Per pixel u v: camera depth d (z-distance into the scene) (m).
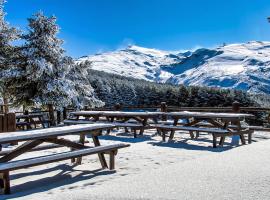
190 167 4.91
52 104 17.53
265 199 3.37
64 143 6.21
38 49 17.50
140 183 4.25
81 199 3.88
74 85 18.97
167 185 4.05
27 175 6.27
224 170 4.56
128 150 8.80
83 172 6.42
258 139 10.87
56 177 6.10
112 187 4.21
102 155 6.66
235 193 3.59
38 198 4.62
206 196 3.56
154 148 9.11
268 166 4.62
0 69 18.41
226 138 11.13
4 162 5.49
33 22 17.86
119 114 11.84
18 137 5.25
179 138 11.20
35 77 16.95
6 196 4.93
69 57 18.36
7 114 10.78
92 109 18.34
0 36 19.42
